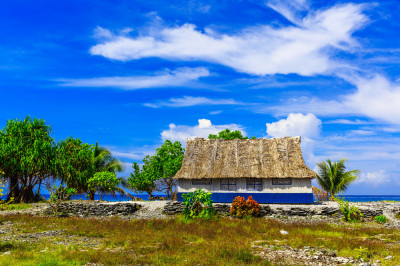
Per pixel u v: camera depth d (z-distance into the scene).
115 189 42.28
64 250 12.91
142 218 25.25
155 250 13.21
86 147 43.59
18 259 11.36
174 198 42.72
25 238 15.89
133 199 44.97
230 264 10.87
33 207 30.25
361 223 22.81
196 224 21.05
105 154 44.12
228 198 31.69
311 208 26.03
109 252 12.81
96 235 16.83
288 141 34.16
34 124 41.25
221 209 27.44
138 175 45.47
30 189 39.62
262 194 31.09
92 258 11.64
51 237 16.23
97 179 38.19
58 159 40.34
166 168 43.12
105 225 20.25
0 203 31.28
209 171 31.97
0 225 20.00
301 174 30.17
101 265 11.00
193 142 36.53
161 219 23.77
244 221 22.62
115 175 39.12
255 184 32.03
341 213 25.48
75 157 41.50
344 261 11.41
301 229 18.91
